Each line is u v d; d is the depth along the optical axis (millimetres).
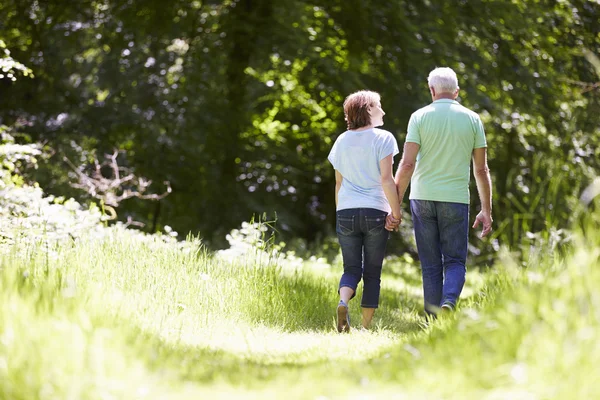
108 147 32844
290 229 35594
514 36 33188
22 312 6465
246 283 13289
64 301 7387
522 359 5410
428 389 5453
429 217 12062
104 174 31359
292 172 40469
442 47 31203
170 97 34000
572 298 5969
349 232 12289
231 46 34281
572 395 4836
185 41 34875
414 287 24438
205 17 34562
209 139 34594
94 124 32562
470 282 23750
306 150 42812
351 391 5664
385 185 12016
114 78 33406
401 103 32219
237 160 36938
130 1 33438
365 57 33750
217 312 11570
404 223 39250
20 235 12789
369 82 33344
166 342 8375
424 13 31438
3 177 15414
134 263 12312
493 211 37375
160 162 34094
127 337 7027
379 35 32406
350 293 12016
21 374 5457
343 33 32844
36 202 14617
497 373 5414
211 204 34812
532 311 6074
